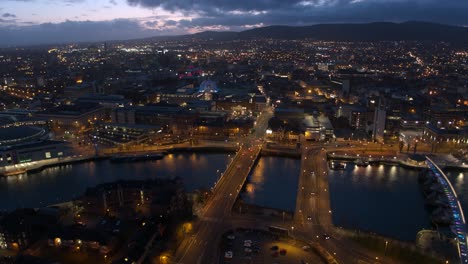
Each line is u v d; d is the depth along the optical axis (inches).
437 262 5831.7
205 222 7175.2
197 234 6707.7
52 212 7106.3
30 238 6338.6
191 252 6112.2
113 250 6003.9
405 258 5944.9
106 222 6796.3
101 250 5940.0
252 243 6378.0
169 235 6565.0
